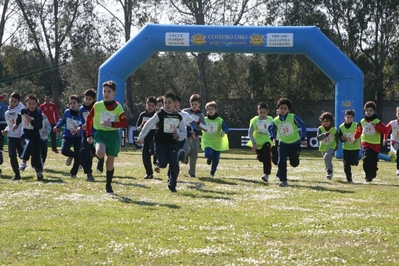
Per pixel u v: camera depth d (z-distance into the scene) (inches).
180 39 883.4
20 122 459.8
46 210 308.8
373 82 1665.8
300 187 457.4
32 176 496.4
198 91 1995.6
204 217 294.4
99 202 340.8
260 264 206.8
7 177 486.3
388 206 350.0
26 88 1925.4
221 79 1846.7
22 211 305.1
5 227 260.1
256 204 348.2
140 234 250.2
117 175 524.4
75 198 356.5
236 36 880.9
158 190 407.5
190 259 211.6
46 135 545.3
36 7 1752.0
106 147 376.2
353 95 889.5
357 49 1678.2
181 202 347.9
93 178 469.4
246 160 846.5
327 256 219.6
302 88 1716.3
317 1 1659.7
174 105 399.9
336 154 924.0
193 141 517.7
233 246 232.5
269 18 1702.8
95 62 1867.6
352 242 243.8
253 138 502.6
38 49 1807.3
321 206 346.0
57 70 1804.9
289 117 466.9
